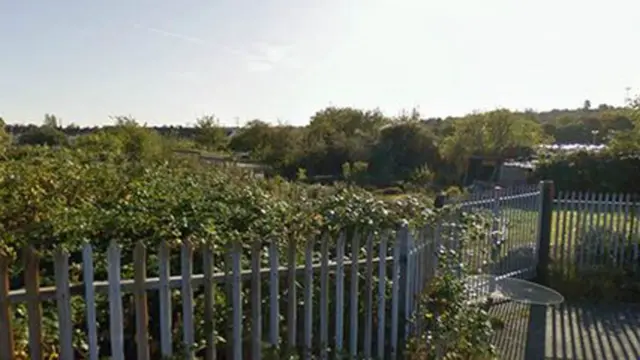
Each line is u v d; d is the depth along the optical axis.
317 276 3.96
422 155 28.28
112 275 2.83
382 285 4.14
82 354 3.05
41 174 6.45
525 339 5.60
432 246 5.00
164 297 3.00
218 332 3.29
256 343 3.39
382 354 4.18
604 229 8.06
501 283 7.04
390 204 5.50
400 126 28.75
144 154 16.38
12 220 5.23
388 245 4.33
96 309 3.20
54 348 2.90
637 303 6.96
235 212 5.14
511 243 7.39
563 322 6.17
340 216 4.76
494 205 6.93
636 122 14.57
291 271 3.51
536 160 18.50
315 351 3.76
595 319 6.30
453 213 5.52
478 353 4.49
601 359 5.12
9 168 7.00
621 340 5.62
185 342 3.08
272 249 3.42
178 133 30.48
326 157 28.22
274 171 25.16
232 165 13.49
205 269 3.14
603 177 13.89
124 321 3.38
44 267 4.14
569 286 7.45
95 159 10.94
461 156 27.47
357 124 35.72
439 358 4.27
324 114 36.78
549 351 5.30
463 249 5.67
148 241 4.40
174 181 7.39
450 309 4.52
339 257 3.80
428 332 4.35
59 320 2.73
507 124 27.80
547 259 8.06
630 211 7.99
